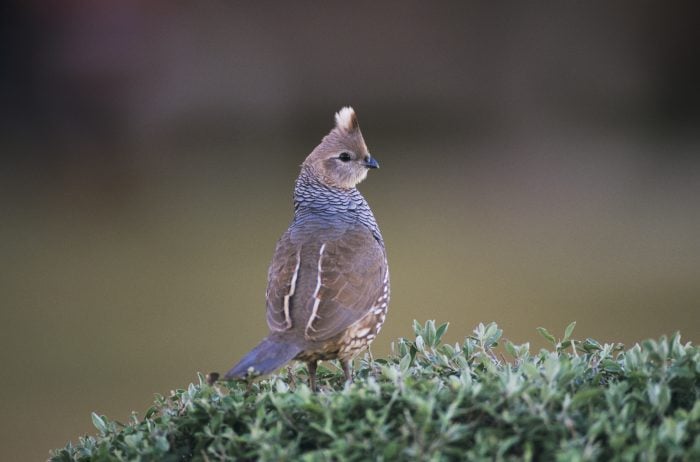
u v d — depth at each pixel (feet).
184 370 41.34
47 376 41.34
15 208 73.51
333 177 24.08
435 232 62.85
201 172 77.82
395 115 80.53
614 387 15.10
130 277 57.06
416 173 74.95
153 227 68.18
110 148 78.48
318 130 80.43
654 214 65.67
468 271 54.65
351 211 23.84
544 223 64.59
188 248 62.75
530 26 79.10
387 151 79.00
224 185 75.46
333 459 14.26
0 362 43.55
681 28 77.36
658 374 15.49
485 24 79.46
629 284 51.34
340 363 21.72
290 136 80.12
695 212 65.36
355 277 21.26
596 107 78.54
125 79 78.48
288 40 79.82
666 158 75.31
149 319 49.16
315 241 22.00
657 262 55.67
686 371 15.28
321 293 20.70
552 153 77.05
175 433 16.40
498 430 14.32
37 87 78.02
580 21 78.54
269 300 20.99
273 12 79.30
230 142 79.61
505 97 79.56
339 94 80.43
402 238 62.03
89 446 17.31
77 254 62.44
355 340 20.95
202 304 51.47
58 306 52.01
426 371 17.58
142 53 78.28
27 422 37.01
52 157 78.28
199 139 79.51
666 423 13.70
